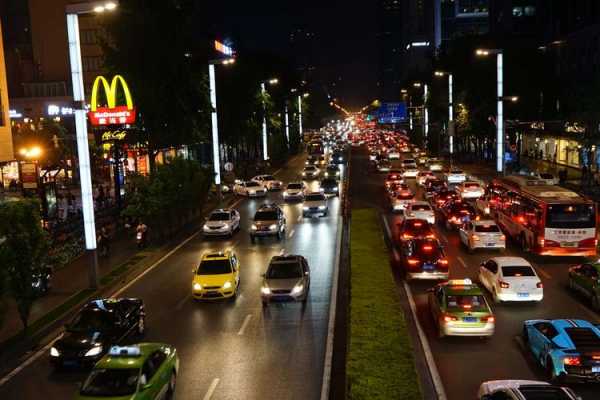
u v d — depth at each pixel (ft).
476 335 64.54
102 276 100.32
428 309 76.84
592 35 237.66
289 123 418.10
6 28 345.92
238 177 249.34
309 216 155.53
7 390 57.82
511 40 317.42
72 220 130.00
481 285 86.28
